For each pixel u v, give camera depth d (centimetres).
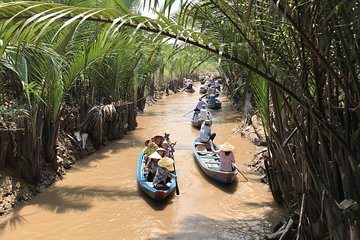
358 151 377
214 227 682
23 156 800
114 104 1405
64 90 891
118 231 666
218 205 782
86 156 1141
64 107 1077
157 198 778
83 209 752
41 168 846
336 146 398
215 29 398
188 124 1791
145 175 902
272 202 786
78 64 844
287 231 516
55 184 887
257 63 362
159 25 303
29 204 762
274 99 521
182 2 331
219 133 1523
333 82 408
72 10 276
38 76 843
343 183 394
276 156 670
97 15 296
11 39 295
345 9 296
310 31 338
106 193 844
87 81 1304
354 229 377
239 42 388
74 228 673
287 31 393
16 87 955
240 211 749
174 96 3095
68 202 783
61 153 991
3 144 771
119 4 308
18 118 792
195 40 323
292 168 545
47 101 859
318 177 418
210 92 2525
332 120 386
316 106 388
